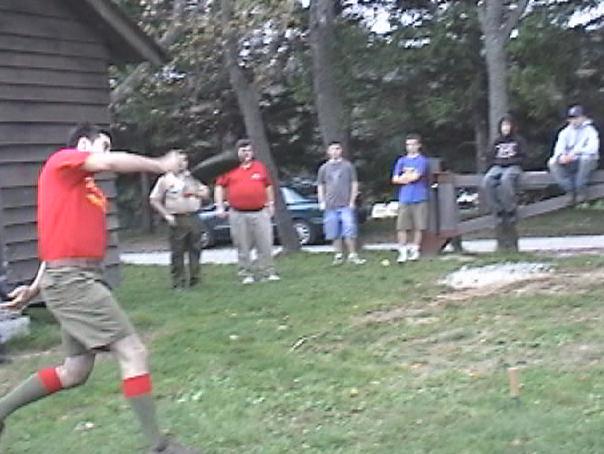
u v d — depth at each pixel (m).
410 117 27.95
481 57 26.62
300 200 25.00
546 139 28.12
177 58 20.94
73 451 6.00
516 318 9.27
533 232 23.64
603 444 5.40
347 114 27.23
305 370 7.67
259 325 9.81
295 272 14.25
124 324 5.55
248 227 13.48
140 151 31.09
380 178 29.95
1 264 10.16
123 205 33.81
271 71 21.75
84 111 11.85
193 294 12.39
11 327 9.86
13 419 6.76
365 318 9.91
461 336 8.63
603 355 7.54
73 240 5.48
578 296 10.09
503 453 5.38
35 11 11.22
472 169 29.86
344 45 25.97
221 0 19.48
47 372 5.75
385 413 6.36
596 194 14.62
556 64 25.27
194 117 29.61
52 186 5.54
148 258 23.53
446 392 6.77
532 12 25.00
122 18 11.95
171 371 7.93
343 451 5.66
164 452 5.61
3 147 10.70
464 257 14.63
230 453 5.79
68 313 5.50
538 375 6.98
